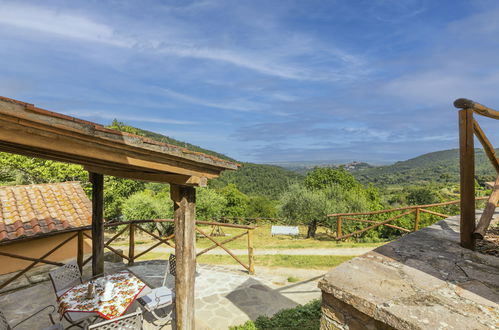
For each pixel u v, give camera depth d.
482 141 2.93
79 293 3.85
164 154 2.64
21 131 1.81
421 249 2.83
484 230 2.73
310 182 28.94
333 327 2.14
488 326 1.58
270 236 20.27
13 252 6.55
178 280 3.53
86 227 6.63
